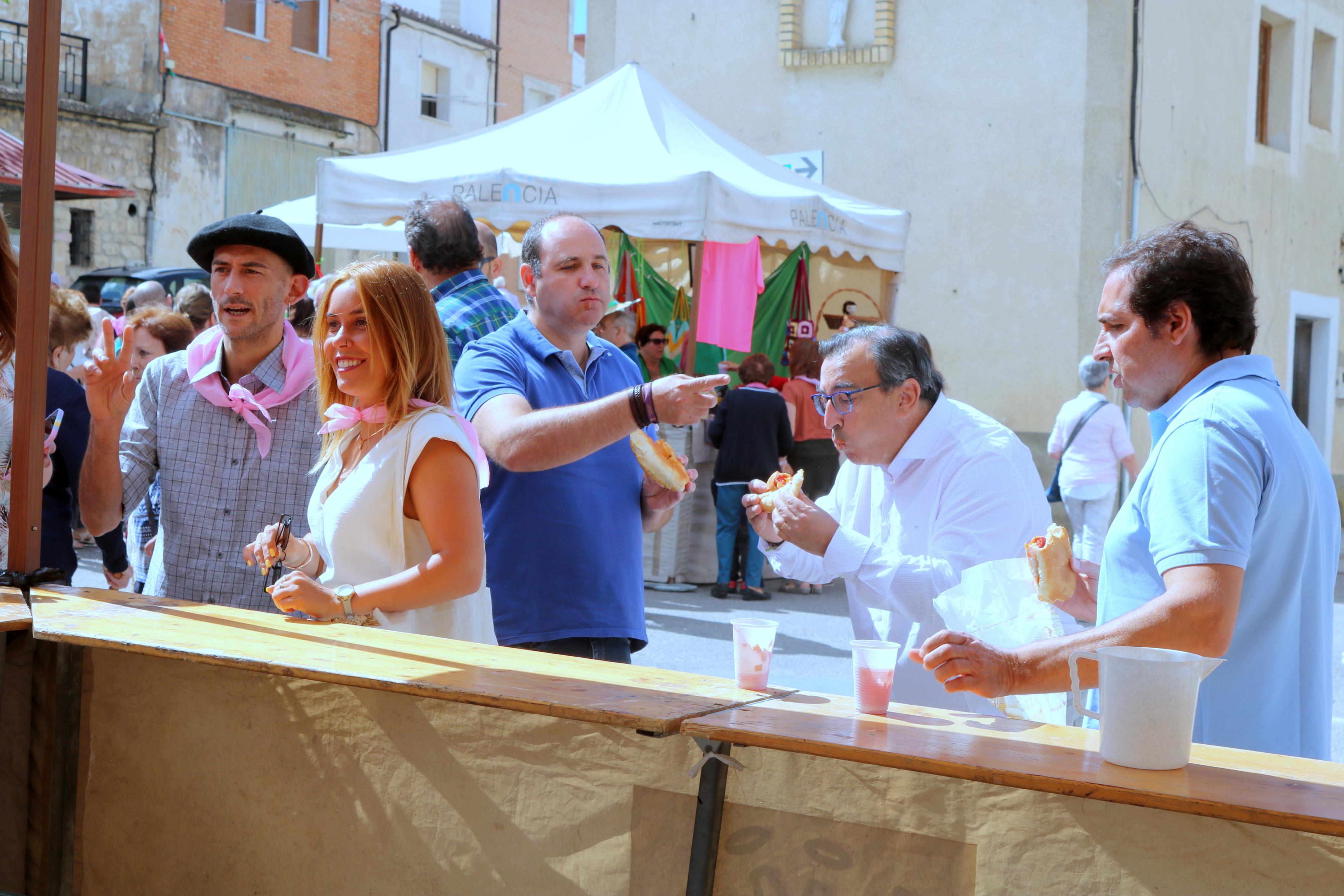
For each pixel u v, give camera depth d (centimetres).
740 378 833
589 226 306
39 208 239
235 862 211
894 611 266
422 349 241
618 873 178
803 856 167
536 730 184
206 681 213
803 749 154
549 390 295
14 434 248
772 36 1253
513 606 287
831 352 284
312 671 183
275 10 2047
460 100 2462
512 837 186
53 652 224
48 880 224
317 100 2138
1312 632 199
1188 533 184
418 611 240
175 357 301
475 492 235
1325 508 202
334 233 1127
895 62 1201
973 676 174
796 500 275
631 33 1322
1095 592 250
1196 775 145
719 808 171
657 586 854
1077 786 140
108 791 222
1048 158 1143
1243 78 1298
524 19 2738
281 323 293
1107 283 215
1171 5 1160
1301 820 129
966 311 1179
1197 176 1221
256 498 288
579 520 290
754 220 755
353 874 199
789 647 668
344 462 248
